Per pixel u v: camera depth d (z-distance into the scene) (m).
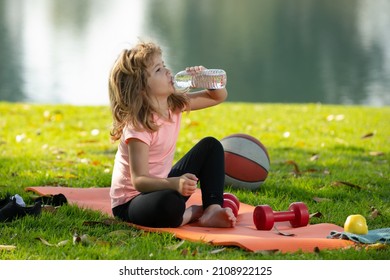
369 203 11.76
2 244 8.76
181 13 84.75
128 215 9.78
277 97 50.88
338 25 78.00
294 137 20.23
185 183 9.28
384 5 91.56
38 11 85.88
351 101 48.44
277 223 10.27
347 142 19.38
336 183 12.95
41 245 8.73
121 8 88.19
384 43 69.19
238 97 51.12
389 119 24.27
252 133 20.86
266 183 13.09
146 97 9.65
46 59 59.44
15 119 22.78
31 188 11.88
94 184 13.03
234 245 8.73
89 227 9.55
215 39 69.38
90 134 20.27
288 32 73.94
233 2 93.31
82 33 71.31
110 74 9.86
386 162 16.42
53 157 16.03
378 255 8.60
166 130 9.83
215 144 10.01
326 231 9.67
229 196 10.66
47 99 45.88
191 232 9.27
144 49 9.70
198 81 10.24
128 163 9.84
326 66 60.53
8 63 57.62
